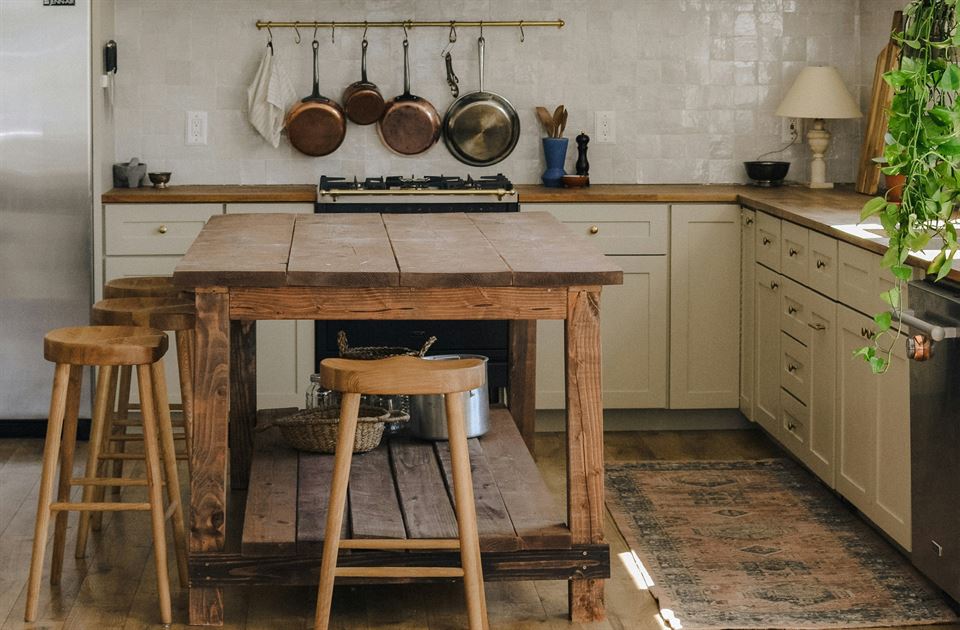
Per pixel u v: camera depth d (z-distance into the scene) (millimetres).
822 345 4184
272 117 5551
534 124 5684
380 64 5637
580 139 5559
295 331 5133
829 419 4137
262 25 5562
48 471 3148
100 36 5105
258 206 5133
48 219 4984
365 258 3217
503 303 3076
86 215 4992
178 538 3436
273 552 3082
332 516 2889
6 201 4965
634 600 3396
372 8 5598
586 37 5660
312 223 3959
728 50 5684
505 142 5676
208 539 3102
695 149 5738
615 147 5727
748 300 5105
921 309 3193
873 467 3738
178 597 3381
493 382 5188
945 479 3129
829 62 5688
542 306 3092
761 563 3664
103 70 5215
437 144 5676
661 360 5254
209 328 3043
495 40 5645
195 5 5551
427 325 5141
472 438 3967
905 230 1942
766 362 4875
